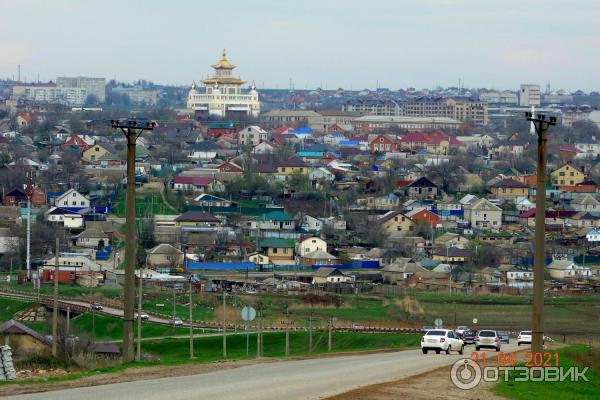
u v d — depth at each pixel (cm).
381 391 10631
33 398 9569
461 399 10400
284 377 11606
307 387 10762
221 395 10050
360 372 12381
